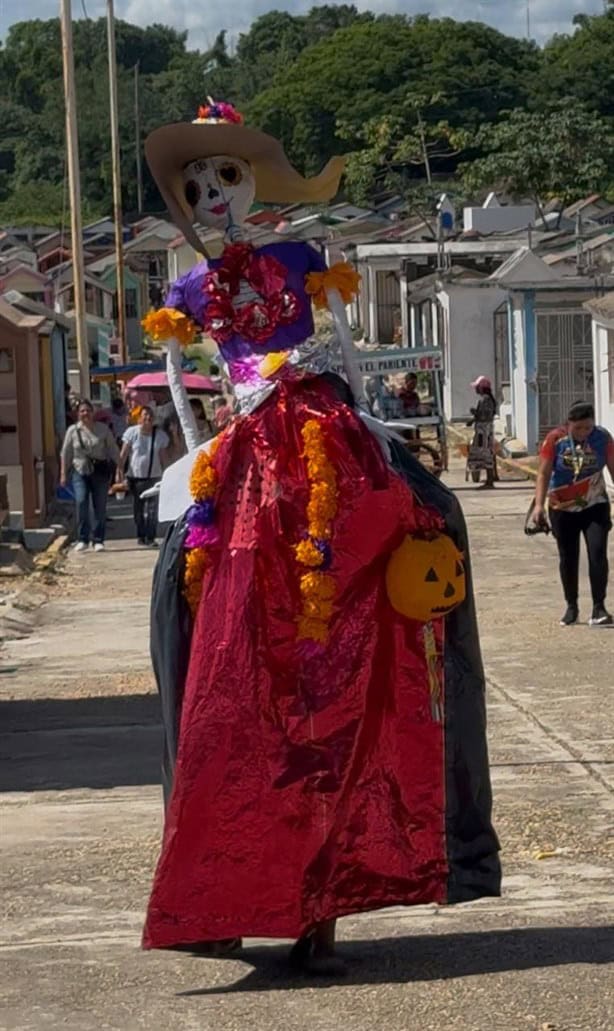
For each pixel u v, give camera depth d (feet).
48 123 387.14
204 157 19.77
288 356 19.22
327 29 437.58
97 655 46.09
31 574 64.44
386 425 19.49
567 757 30.68
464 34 324.39
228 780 18.28
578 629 46.62
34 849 25.49
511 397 124.06
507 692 37.52
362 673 18.56
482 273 143.13
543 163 239.30
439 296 143.64
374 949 20.06
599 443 46.39
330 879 18.44
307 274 19.54
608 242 134.51
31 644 48.55
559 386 118.83
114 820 27.30
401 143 268.00
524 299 118.21
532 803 27.22
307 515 18.38
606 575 46.80
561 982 18.56
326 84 322.34
